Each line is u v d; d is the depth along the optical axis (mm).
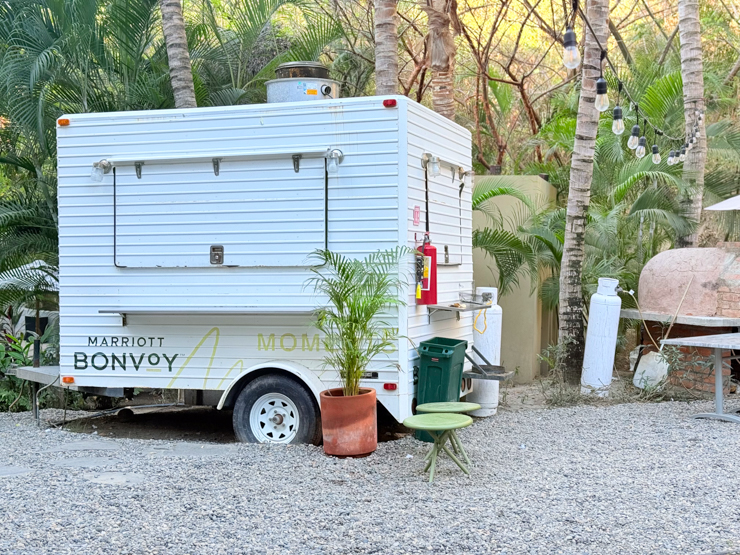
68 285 7375
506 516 4715
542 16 18688
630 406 8547
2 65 9602
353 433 6316
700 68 10953
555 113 15484
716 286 9289
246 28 11367
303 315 6824
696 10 10945
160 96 10203
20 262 9930
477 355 8297
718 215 12820
